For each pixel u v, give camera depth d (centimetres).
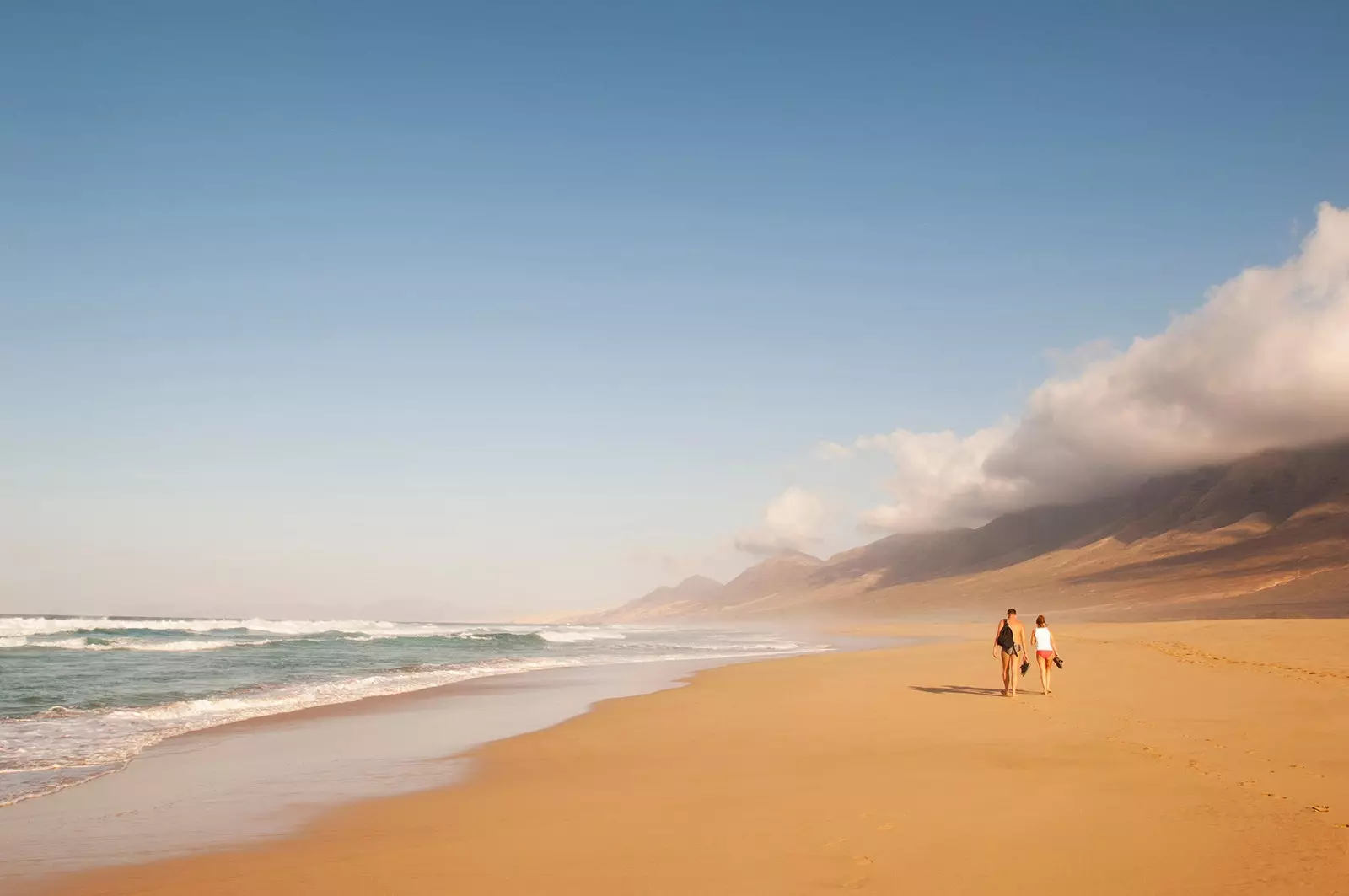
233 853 831
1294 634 3338
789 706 1881
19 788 1127
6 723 1686
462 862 781
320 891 714
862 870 721
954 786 1025
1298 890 644
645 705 1984
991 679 2369
